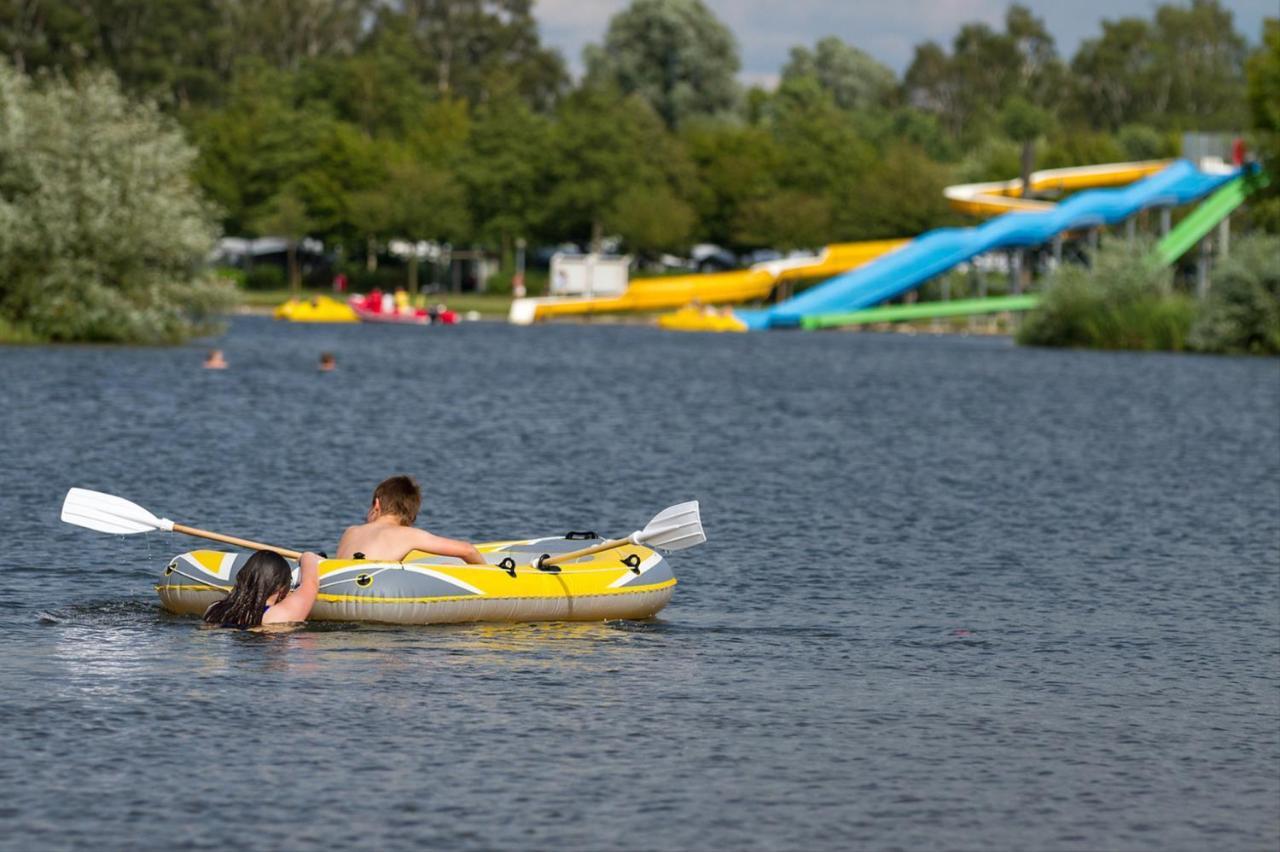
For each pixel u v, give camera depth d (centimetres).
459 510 4862
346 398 8712
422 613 3078
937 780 2267
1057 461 6569
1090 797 2209
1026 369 13062
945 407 9206
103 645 2895
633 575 3266
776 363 13450
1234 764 2367
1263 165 19825
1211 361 14562
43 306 11631
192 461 5772
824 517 4834
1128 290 17225
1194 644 3162
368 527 3222
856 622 3303
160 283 12112
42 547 3922
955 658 3006
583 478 5662
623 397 9444
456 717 2503
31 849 1934
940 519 4847
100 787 2148
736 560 4025
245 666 2766
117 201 11681
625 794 2175
